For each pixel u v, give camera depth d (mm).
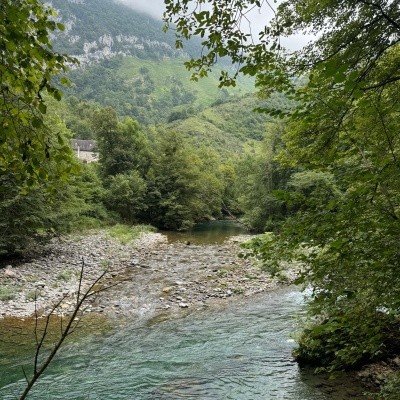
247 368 7785
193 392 6895
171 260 20156
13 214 15516
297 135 4914
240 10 3744
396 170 2768
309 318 8164
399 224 2955
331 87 3061
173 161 41469
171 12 3875
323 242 3312
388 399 4336
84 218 30344
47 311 11492
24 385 7145
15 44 2371
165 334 9977
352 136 4000
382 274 2891
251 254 3826
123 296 13422
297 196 3516
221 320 11062
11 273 14891
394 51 4340
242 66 4066
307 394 6469
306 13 4844
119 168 39906
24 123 2734
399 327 5855
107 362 8234
